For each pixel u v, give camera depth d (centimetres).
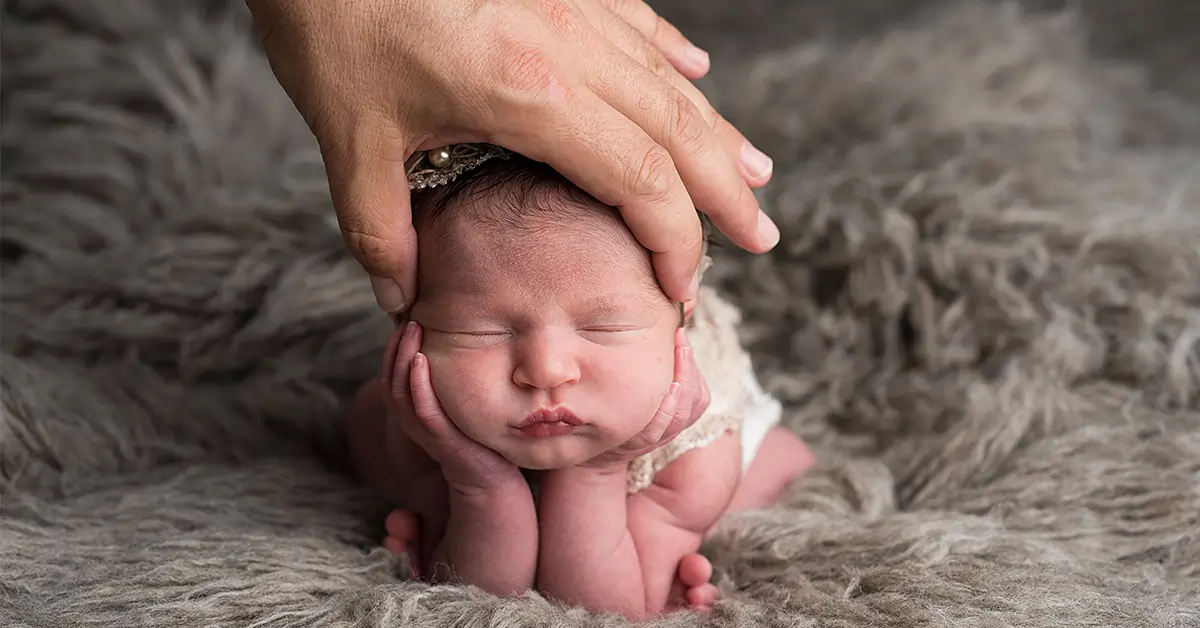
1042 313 172
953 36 220
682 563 129
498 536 124
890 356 178
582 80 114
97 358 176
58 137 201
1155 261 175
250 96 209
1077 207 183
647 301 117
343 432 160
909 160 193
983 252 175
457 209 117
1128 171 197
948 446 152
